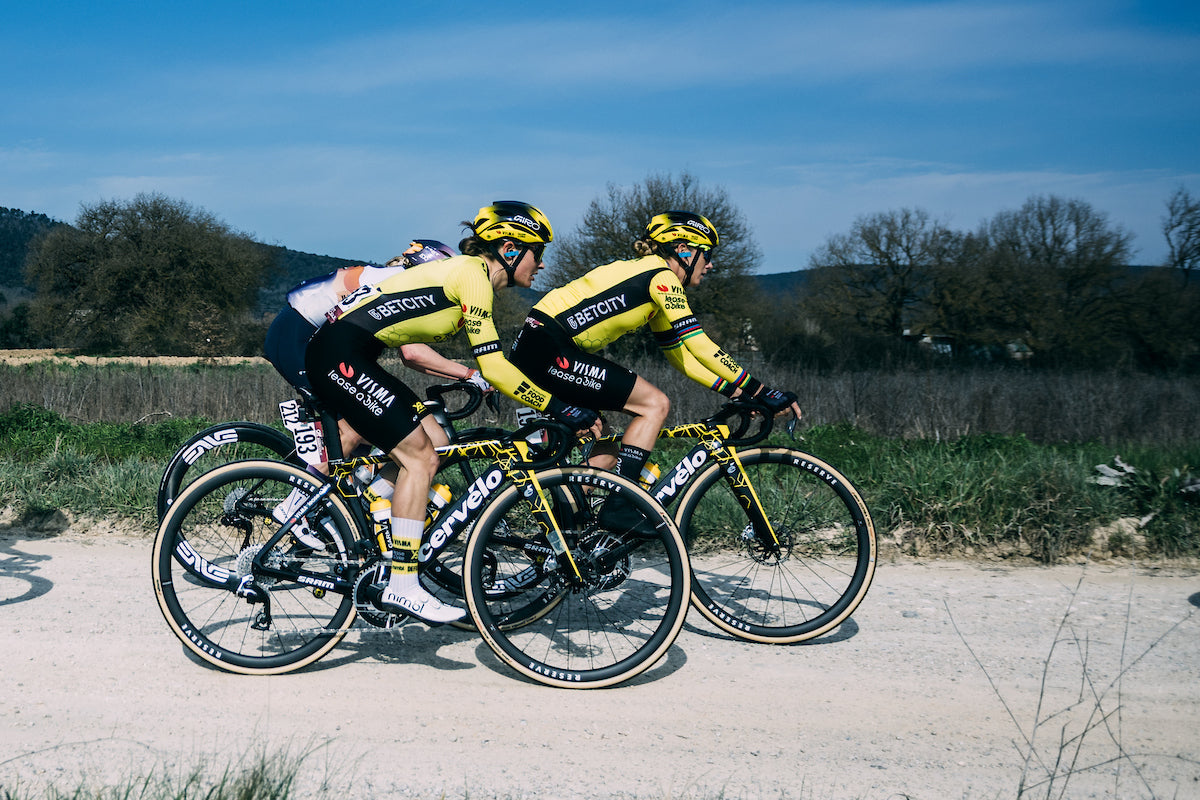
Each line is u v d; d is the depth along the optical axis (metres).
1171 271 24.00
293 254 130.12
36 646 3.31
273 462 3.26
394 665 3.27
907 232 29.22
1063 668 3.20
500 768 2.46
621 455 3.48
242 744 2.56
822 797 2.31
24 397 11.25
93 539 4.90
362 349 3.11
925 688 3.04
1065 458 5.87
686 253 3.58
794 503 4.38
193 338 39.78
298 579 3.23
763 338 30.22
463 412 3.64
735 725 2.76
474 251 3.31
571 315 3.49
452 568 3.95
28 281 47.88
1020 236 26.80
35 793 2.25
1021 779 2.40
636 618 3.78
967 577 4.37
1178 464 5.59
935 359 24.36
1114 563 4.61
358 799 2.28
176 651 3.31
